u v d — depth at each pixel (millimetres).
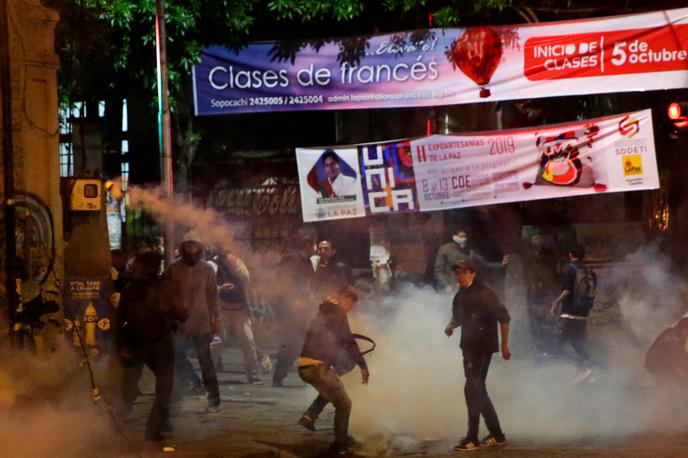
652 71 29641
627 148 29969
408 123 34406
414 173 30906
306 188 31297
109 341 21344
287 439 18344
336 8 31609
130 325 18062
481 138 30656
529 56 30047
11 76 18922
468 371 17906
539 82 30094
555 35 29922
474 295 18047
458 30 30250
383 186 31094
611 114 33344
